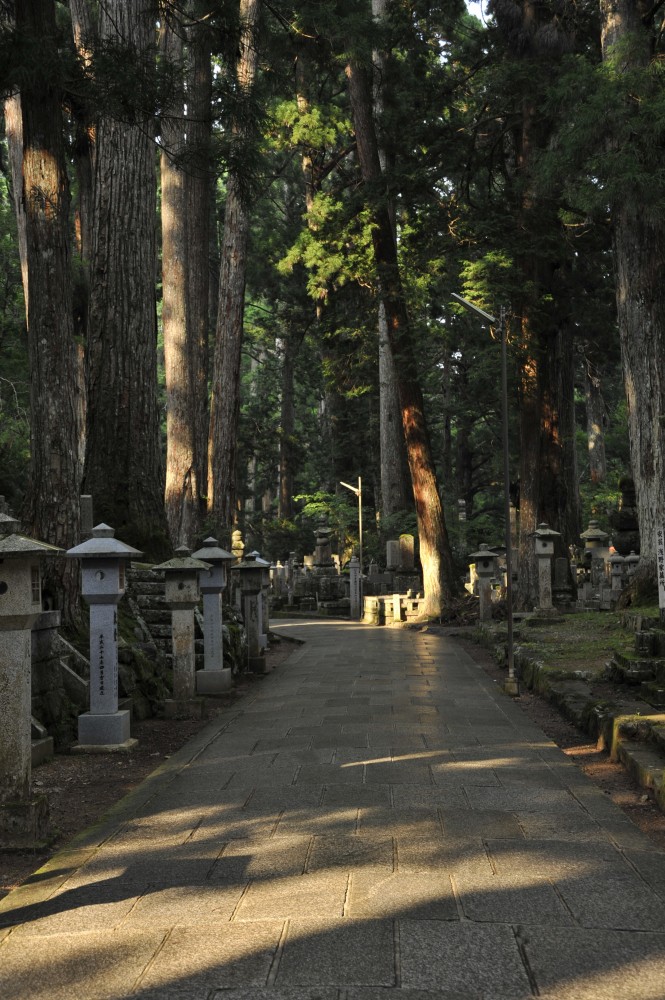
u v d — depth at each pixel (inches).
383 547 1530.5
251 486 2554.1
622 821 226.1
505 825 222.2
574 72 571.2
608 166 533.3
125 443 562.3
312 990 134.8
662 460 465.1
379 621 1140.5
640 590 700.7
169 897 177.0
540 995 132.8
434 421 1760.6
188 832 224.1
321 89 1382.9
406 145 1056.8
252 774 287.3
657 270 606.5
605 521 1690.5
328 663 652.1
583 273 1165.1
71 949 153.2
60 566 416.5
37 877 193.2
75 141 640.4
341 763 298.5
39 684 344.2
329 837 213.6
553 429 1161.4
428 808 238.7
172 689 465.7
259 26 475.5
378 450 1827.0
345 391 1708.9
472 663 639.8
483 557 918.4
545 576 791.1
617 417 2300.7
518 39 941.8
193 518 956.6
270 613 1440.7
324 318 1489.9
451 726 369.7
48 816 226.1
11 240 1226.6
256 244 1700.3
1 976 143.7
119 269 567.2
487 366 964.0
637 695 379.6
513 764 293.7
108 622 346.3
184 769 299.9
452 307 1016.2
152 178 580.7
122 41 403.5
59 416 421.1
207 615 498.3
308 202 1600.6
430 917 161.9
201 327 1112.8
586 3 979.3
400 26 1039.6
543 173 590.9
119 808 250.5
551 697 430.0
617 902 169.2
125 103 402.0
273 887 179.9
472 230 992.2
